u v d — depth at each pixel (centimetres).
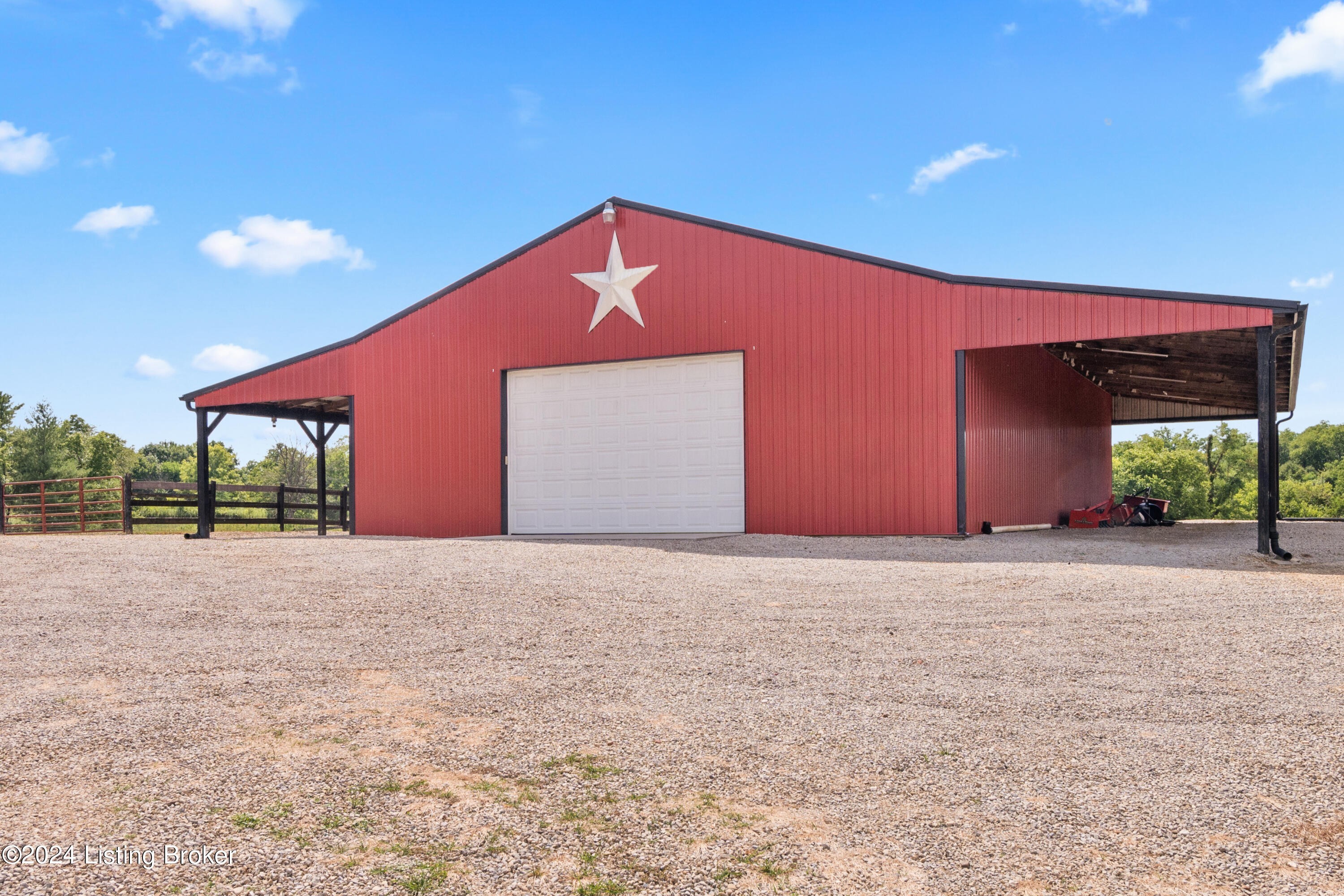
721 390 1263
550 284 1384
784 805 263
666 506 1293
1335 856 228
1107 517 1628
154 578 750
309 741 323
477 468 1423
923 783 281
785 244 1223
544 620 569
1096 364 1794
